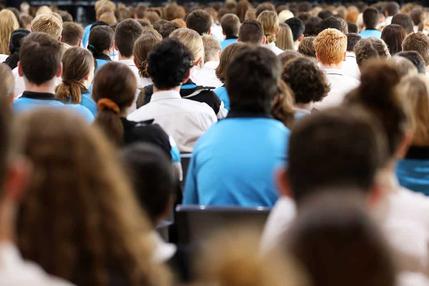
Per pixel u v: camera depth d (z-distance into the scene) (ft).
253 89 23.95
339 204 11.12
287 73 28.48
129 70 25.48
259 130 23.66
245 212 20.45
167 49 30.42
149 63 30.63
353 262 10.57
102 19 72.08
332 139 12.90
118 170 13.65
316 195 12.30
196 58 41.42
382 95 18.49
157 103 30.76
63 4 120.26
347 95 19.67
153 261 13.84
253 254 9.03
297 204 13.05
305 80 28.32
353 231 10.62
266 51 24.45
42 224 12.85
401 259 16.06
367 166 12.87
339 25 63.31
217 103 35.58
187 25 61.26
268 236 16.28
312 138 12.95
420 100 22.93
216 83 45.39
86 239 12.92
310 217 10.92
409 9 91.45
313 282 10.61
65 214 12.87
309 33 66.90
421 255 16.07
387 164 18.10
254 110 24.09
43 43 30.86
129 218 13.33
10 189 10.90
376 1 126.00
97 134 13.42
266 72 24.06
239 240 9.12
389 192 17.54
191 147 30.63
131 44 48.32
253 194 23.36
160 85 30.76
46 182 12.90
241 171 23.35
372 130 13.12
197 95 35.29
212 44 49.03
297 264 10.61
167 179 18.29
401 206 17.53
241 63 24.02
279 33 59.16
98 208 12.99
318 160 12.84
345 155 12.80
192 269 17.70
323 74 28.58
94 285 12.95
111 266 13.10
